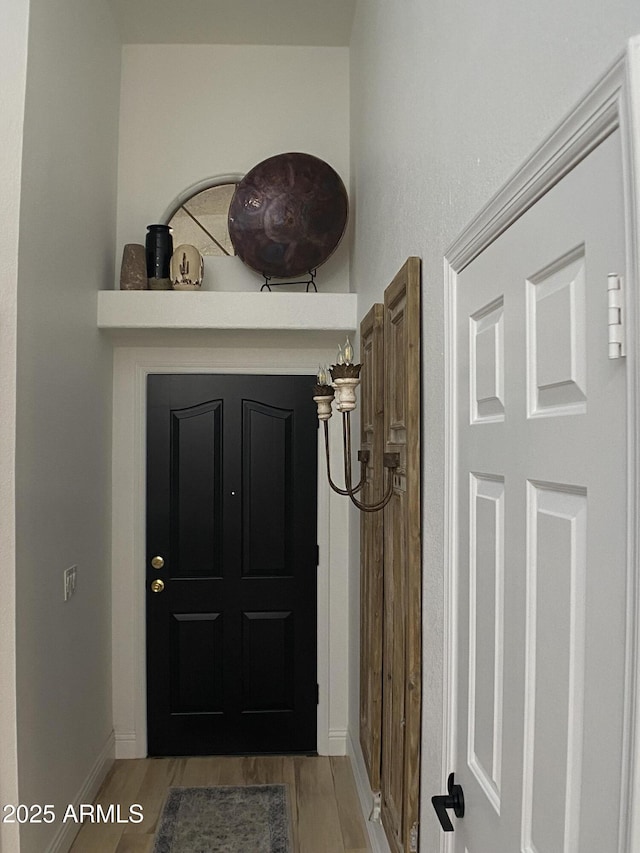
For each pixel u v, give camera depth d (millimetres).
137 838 2898
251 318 3455
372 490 2684
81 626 3088
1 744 2258
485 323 1271
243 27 3721
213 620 3795
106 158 3547
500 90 1141
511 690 1083
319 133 3889
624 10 712
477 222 1238
